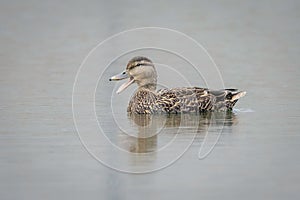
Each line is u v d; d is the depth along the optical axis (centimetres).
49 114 1836
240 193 1272
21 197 1251
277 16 3772
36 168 1404
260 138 1609
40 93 2081
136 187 1308
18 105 1930
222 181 1338
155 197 1257
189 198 1247
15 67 2512
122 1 4278
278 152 1504
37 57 2720
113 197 1246
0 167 1406
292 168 1403
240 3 4222
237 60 2622
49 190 1284
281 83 2214
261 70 2430
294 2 4225
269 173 1377
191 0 4328
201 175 1373
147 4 4162
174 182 1333
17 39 3166
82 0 4312
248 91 2111
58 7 4091
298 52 2788
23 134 1639
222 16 3781
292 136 1620
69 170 1396
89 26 3475
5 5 4159
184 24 3519
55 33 3306
